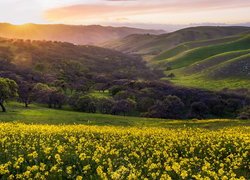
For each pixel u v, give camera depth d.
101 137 29.58
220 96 169.50
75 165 17.88
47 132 30.91
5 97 96.38
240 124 53.75
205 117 144.75
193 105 146.75
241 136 29.06
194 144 25.77
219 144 25.61
